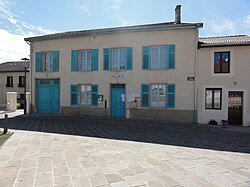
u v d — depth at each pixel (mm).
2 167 4758
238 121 13008
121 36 15102
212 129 11344
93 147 6668
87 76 15883
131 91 14828
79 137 8289
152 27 14219
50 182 4000
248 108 12781
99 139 7984
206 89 13445
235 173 4645
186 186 3953
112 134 9141
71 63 16328
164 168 4875
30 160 5266
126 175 4414
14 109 20453
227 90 13078
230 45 12844
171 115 14008
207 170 4797
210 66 13359
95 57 15688
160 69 14273
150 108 14422
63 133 9109
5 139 7570
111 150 6344
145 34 14609
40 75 17203
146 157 5695
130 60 14875
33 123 12133
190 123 13328
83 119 14266
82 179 4164
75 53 16219
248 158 5840
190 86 13703
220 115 13141
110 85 15383
